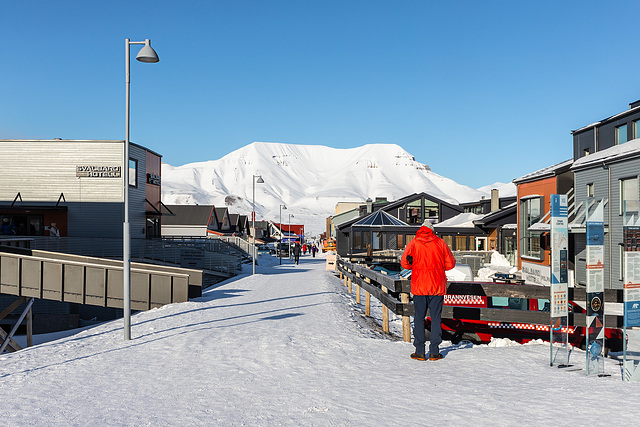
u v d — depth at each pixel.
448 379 5.67
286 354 7.68
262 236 108.00
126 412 4.89
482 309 7.71
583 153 25.09
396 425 4.13
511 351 7.20
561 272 6.46
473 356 6.91
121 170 31.95
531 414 4.23
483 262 34.56
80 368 7.39
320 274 31.50
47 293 17.77
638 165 18.94
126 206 10.49
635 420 3.96
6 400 5.56
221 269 32.38
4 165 31.89
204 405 5.04
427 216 51.12
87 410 5.03
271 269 40.75
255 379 6.20
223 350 8.27
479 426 3.99
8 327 23.56
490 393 4.97
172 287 16.89
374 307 15.61
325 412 4.61
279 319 11.75
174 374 6.66
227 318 12.43
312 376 6.23
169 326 11.70
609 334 7.71
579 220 21.67
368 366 6.68
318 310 13.09
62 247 24.44
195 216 69.25
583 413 4.20
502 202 48.00
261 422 4.38
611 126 22.64
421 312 6.85
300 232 140.38
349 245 45.19
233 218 96.19
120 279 17.27
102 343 10.05
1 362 8.21
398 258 27.02
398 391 5.25
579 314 6.85
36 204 31.80
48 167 31.91
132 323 12.91
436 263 6.75
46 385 6.32
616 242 20.31
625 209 5.50
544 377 5.59
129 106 10.68
